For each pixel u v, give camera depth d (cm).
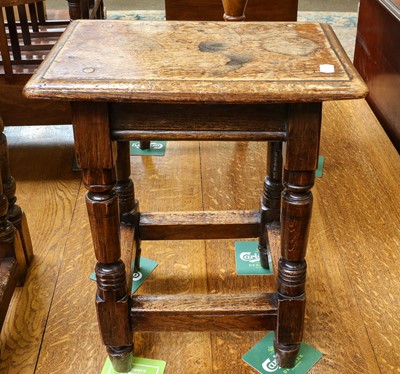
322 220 156
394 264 141
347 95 81
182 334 121
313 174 92
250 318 106
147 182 174
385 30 198
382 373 113
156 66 89
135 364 114
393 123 194
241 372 113
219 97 81
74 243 148
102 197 94
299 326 107
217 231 130
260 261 139
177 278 137
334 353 117
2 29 154
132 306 106
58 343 119
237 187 172
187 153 190
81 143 88
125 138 89
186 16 204
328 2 377
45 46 176
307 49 96
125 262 114
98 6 195
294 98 81
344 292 132
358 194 168
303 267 103
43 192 170
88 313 126
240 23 109
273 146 119
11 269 124
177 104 87
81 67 88
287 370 113
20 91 164
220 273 138
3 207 122
